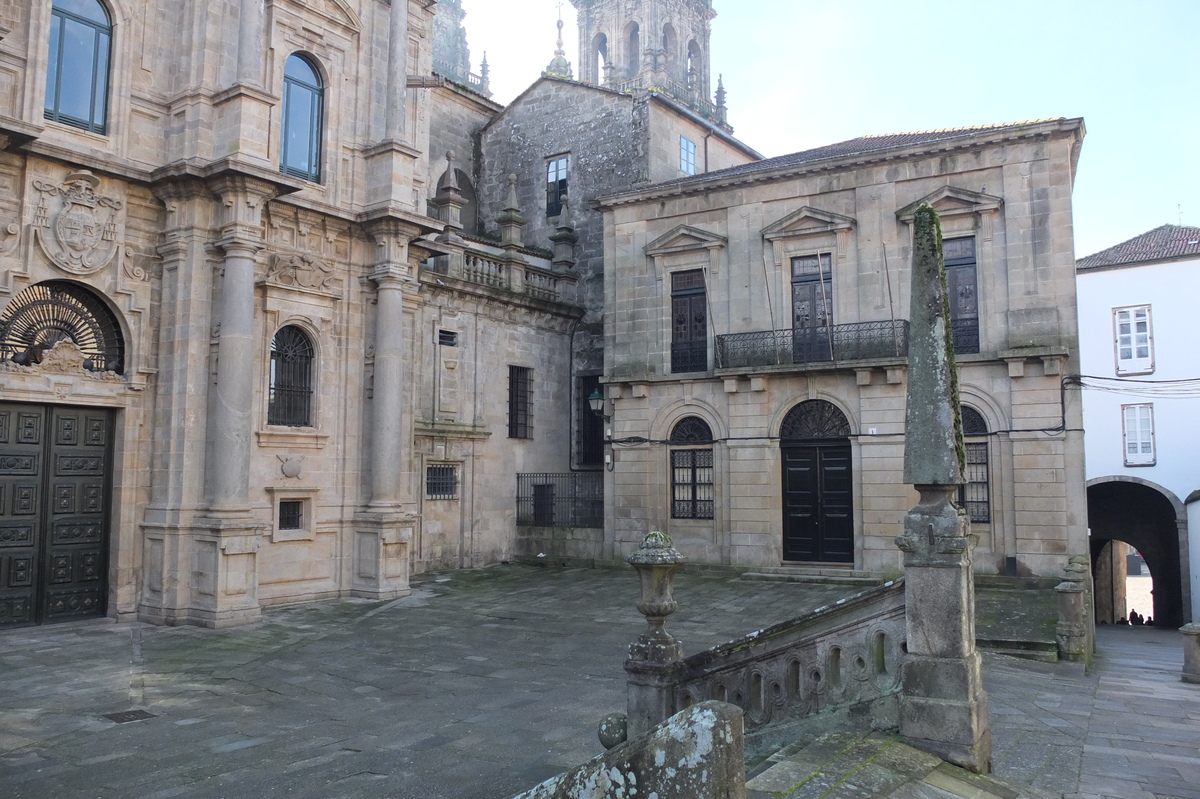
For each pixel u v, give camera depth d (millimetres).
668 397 24328
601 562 24562
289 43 18656
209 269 16781
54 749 8672
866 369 21422
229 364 16281
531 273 27297
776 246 23266
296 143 19000
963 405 20953
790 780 5293
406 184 19766
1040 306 20391
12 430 15031
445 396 23734
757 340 23125
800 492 22578
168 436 16422
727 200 24094
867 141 25781
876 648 6668
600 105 29562
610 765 3338
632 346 25078
